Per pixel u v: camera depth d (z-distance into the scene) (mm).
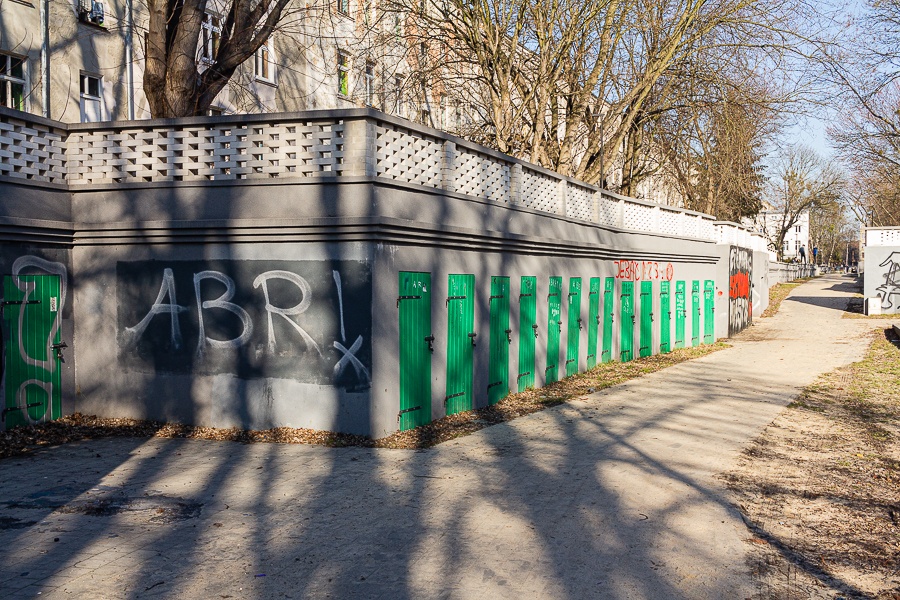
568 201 17297
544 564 6035
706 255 27141
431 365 11562
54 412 11070
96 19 17906
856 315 37125
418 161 11180
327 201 10055
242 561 6016
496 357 13836
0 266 10109
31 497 7633
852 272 114125
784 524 7176
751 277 36094
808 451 10273
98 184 11008
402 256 10711
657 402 14203
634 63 24547
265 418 10609
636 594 5480
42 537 6480
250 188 10398
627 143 29531
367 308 10086
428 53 22938
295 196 10203
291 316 10445
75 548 6242
